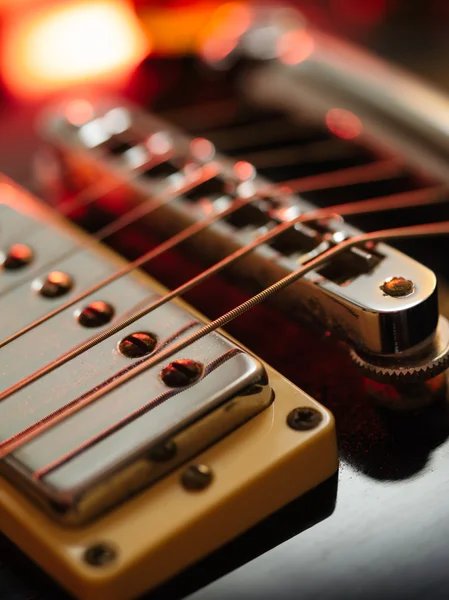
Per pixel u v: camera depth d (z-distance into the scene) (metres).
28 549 0.20
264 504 0.20
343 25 0.40
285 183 0.29
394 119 0.29
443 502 0.21
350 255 0.22
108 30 0.38
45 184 0.30
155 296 0.23
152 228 0.26
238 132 0.32
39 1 0.40
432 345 0.22
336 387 0.23
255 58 0.33
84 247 0.24
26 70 0.37
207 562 0.20
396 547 0.20
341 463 0.22
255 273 0.23
